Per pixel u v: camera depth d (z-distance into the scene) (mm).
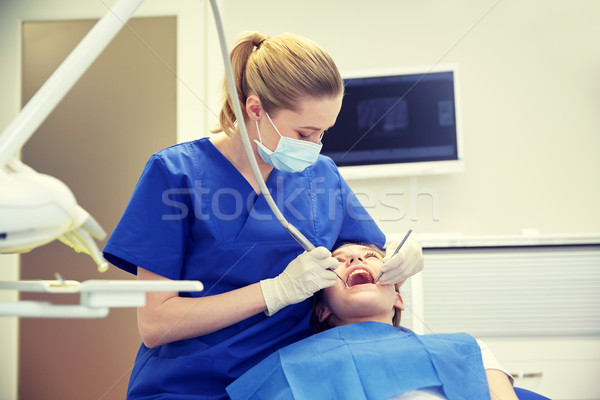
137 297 731
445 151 2395
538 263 1984
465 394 1159
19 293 2342
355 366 1152
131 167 2400
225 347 1219
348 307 1335
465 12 2547
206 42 2436
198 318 1182
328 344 1208
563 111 2502
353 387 1119
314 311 1424
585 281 1979
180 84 2414
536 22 2527
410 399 1134
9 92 2416
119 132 2414
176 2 2439
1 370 2314
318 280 1193
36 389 2322
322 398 1122
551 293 1978
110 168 2402
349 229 1495
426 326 1983
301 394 1116
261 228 1295
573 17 2516
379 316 1363
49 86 737
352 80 2439
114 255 1229
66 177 2404
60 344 2334
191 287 742
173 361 1219
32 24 2455
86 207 2391
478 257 1992
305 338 1265
